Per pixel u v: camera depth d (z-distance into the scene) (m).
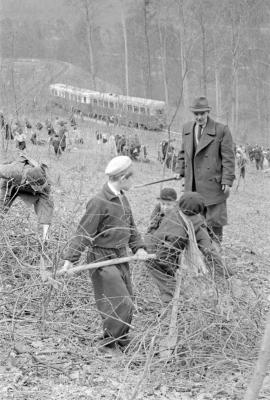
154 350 5.70
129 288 6.28
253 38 57.81
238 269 8.33
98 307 6.14
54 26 60.22
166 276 6.35
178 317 6.20
